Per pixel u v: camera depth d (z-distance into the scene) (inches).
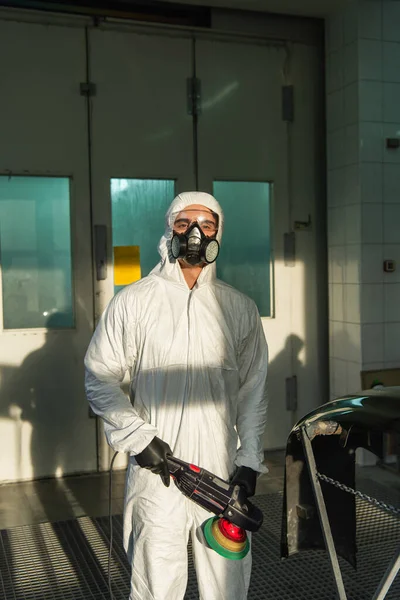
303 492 82.6
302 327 191.6
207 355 86.4
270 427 189.2
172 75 175.9
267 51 184.4
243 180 184.5
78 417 171.8
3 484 166.1
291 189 189.3
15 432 166.9
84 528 138.8
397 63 175.8
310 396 192.9
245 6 175.8
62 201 170.6
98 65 169.6
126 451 81.7
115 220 174.4
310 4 174.6
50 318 171.0
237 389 90.1
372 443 81.4
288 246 189.2
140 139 174.2
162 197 178.7
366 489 157.2
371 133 173.6
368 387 173.9
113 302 88.2
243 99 182.9
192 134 178.7
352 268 177.5
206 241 86.3
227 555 81.4
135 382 87.8
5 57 162.1
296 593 112.2
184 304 87.4
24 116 164.6
